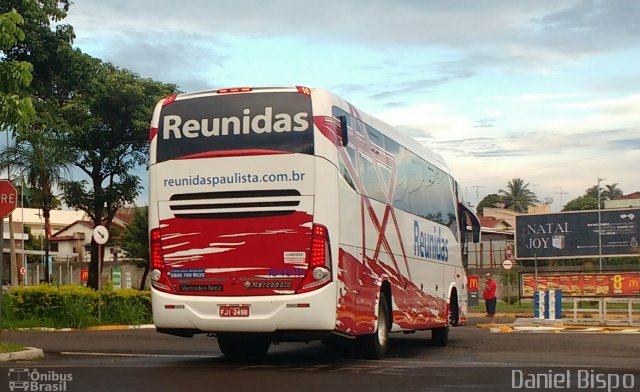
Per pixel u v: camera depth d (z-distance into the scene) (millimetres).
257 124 12703
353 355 14445
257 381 10719
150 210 13078
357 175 13609
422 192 17703
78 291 26422
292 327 12359
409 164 16859
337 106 13094
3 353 13898
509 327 27344
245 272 12531
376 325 14195
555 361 14312
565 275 47312
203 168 12812
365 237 13812
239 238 12586
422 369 12406
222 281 12609
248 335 12891
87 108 38812
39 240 87938
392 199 15508
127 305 27531
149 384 10352
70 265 60531
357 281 13320
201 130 12906
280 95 12734
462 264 21078
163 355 15438
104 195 43031
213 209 12719
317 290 12266
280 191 12516
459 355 16000
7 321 24312
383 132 15359
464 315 21094
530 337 22125
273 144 12617
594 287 46531
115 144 43562
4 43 14438
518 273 53875
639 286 45562
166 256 12891
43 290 25531
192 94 13086
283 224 12453
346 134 13125
